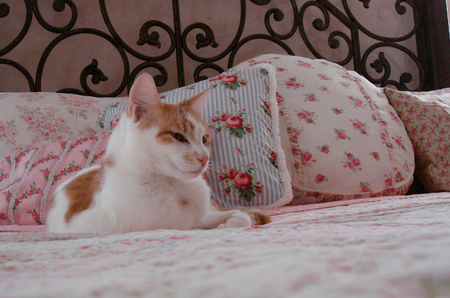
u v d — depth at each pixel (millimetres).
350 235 361
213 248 353
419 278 201
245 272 252
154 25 2254
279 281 222
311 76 1707
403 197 1295
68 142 1460
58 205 1054
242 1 2443
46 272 302
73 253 393
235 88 1489
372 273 219
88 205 941
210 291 219
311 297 190
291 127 1513
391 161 1602
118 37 2197
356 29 2697
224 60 2535
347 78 1804
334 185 1478
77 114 1781
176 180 949
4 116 1668
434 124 1818
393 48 2959
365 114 1664
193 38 2463
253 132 1406
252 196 1332
